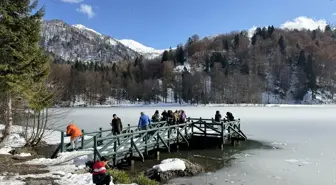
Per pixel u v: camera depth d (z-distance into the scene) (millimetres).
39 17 13312
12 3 12828
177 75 125500
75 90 83562
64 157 12164
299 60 132125
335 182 11516
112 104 94625
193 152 17688
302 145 19219
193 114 46562
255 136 23062
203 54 162125
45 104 15273
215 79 103500
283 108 67375
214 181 11602
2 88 12664
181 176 12164
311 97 110812
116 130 14555
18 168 10055
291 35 174625
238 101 95375
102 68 131250
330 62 124250
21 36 12797
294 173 12773
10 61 12750
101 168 6852
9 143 16203
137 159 14242
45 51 16016
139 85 106500
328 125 30000
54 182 8461
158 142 16172
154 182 9906
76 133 13555
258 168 13695
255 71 128250
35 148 16516
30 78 13516
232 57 152500
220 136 19203
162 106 83000
